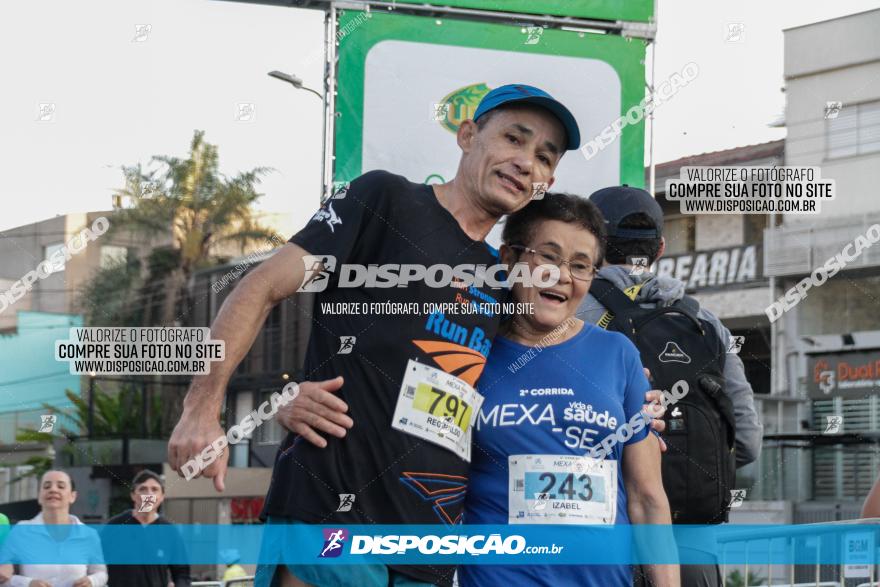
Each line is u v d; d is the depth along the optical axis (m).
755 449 3.58
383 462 2.88
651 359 3.35
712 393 3.36
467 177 3.19
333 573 2.85
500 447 3.04
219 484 2.97
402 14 3.47
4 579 3.30
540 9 3.61
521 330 3.14
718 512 3.38
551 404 3.04
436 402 2.94
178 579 3.43
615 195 3.47
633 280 3.48
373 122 3.43
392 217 3.01
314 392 2.87
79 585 3.33
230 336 2.93
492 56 3.50
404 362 2.93
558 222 3.13
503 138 3.18
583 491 3.02
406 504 2.90
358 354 2.92
